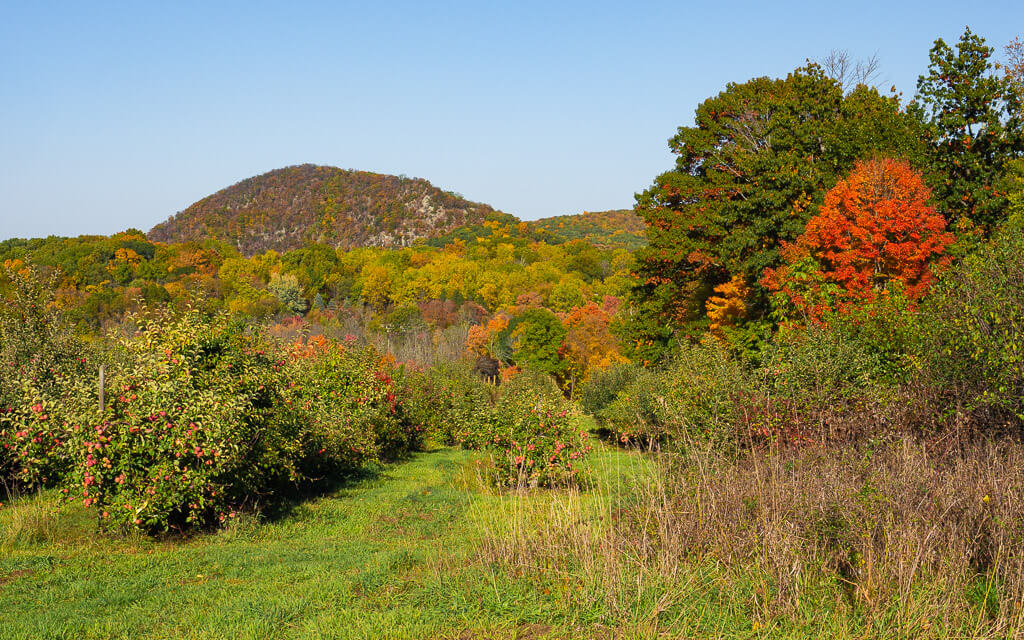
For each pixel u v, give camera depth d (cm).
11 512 982
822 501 595
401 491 1373
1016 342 798
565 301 9856
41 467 1016
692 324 2964
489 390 2227
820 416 832
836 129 2548
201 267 11538
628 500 785
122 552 835
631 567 572
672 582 536
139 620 567
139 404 907
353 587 626
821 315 1206
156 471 898
